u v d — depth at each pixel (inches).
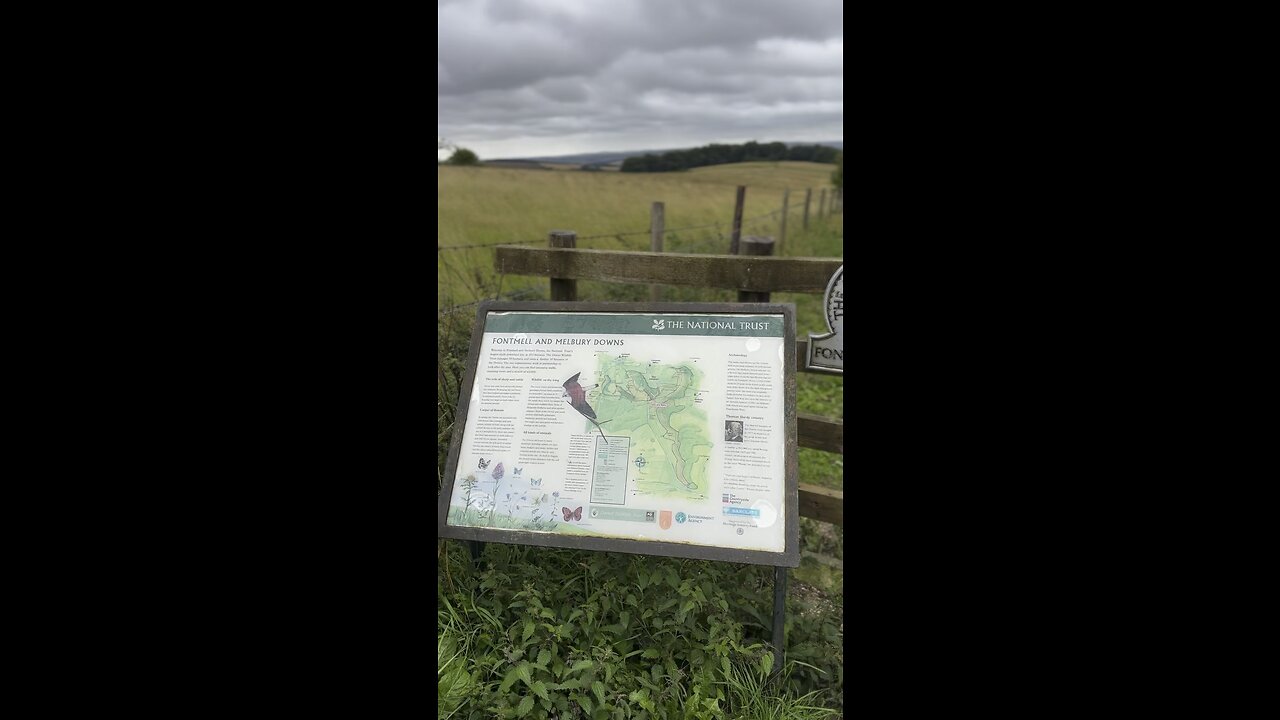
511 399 108.3
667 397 103.3
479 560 109.6
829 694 98.1
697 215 633.6
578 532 98.9
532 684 83.4
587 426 104.4
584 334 109.9
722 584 108.7
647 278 133.3
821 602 120.4
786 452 97.9
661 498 98.6
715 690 91.0
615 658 90.2
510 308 113.8
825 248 520.4
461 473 105.4
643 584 96.8
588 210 619.8
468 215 543.2
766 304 105.3
